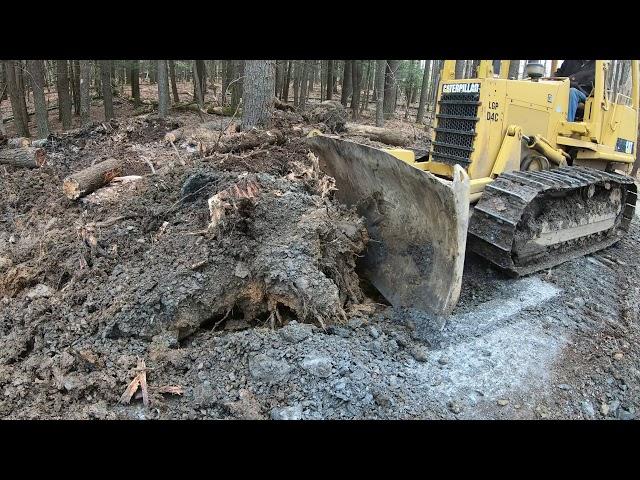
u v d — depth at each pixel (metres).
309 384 3.41
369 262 4.99
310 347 3.65
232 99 15.10
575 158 6.61
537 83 5.90
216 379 3.48
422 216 4.46
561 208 5.71
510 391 3.65
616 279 5.80
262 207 4.46
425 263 4.46
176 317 3.90
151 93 25.55
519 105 5.78
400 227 4.73
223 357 3.65
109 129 9.38
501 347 4.12
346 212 5.04
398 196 4.68
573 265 5.91
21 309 4.21
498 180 5.33
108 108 16.25
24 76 16.31
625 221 7.14
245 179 4.74
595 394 3.75
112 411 3.23
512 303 4.79
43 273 4.78
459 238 4.05
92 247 4.77
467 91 5.62
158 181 6.02
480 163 5.61
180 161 6.95
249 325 4.19
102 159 7.63
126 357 3.59
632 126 7.61
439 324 4.18
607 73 6.54
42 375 3.47
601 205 6.34
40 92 12.81
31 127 16.94
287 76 19.25
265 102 9.01
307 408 3.28
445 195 4.00
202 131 9.05
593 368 4.02
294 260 4.11
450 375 3.75
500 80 5.55
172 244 4.44
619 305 5.18
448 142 5.86
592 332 4.52
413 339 4.15
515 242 5.16
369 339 4.01
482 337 4.23
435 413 3.38
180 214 5.00
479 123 5.50
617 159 7.10
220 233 4.26
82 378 3.41
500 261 5.11
